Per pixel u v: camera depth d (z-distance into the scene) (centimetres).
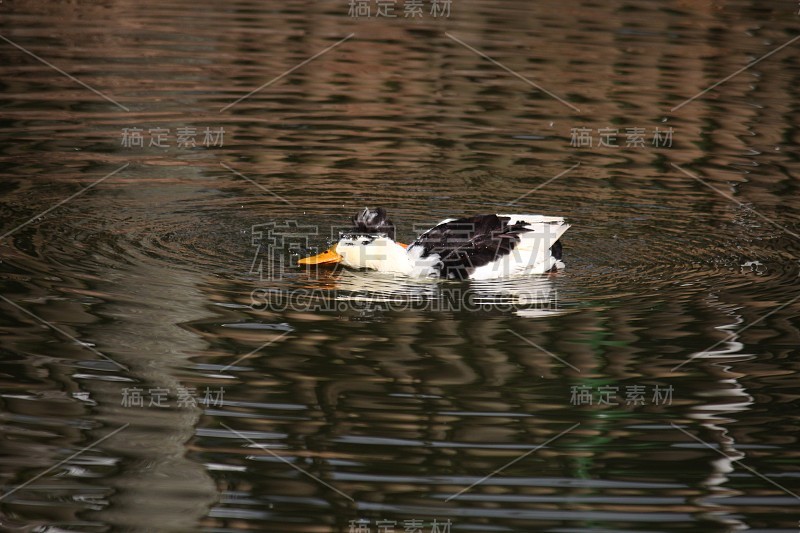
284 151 1691
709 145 1764
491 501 780
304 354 1004
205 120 1819
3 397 905
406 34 2395
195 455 831
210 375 955
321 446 846
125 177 1547
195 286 1162
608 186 1573
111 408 897
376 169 1623
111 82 1988
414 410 904
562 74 2123
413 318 1098
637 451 852
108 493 786
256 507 770
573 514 764
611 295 1167
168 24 2422
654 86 2062
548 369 985
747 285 1200
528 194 1533
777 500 784
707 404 923
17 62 2078
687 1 2802
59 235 1298
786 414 904
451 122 1856
